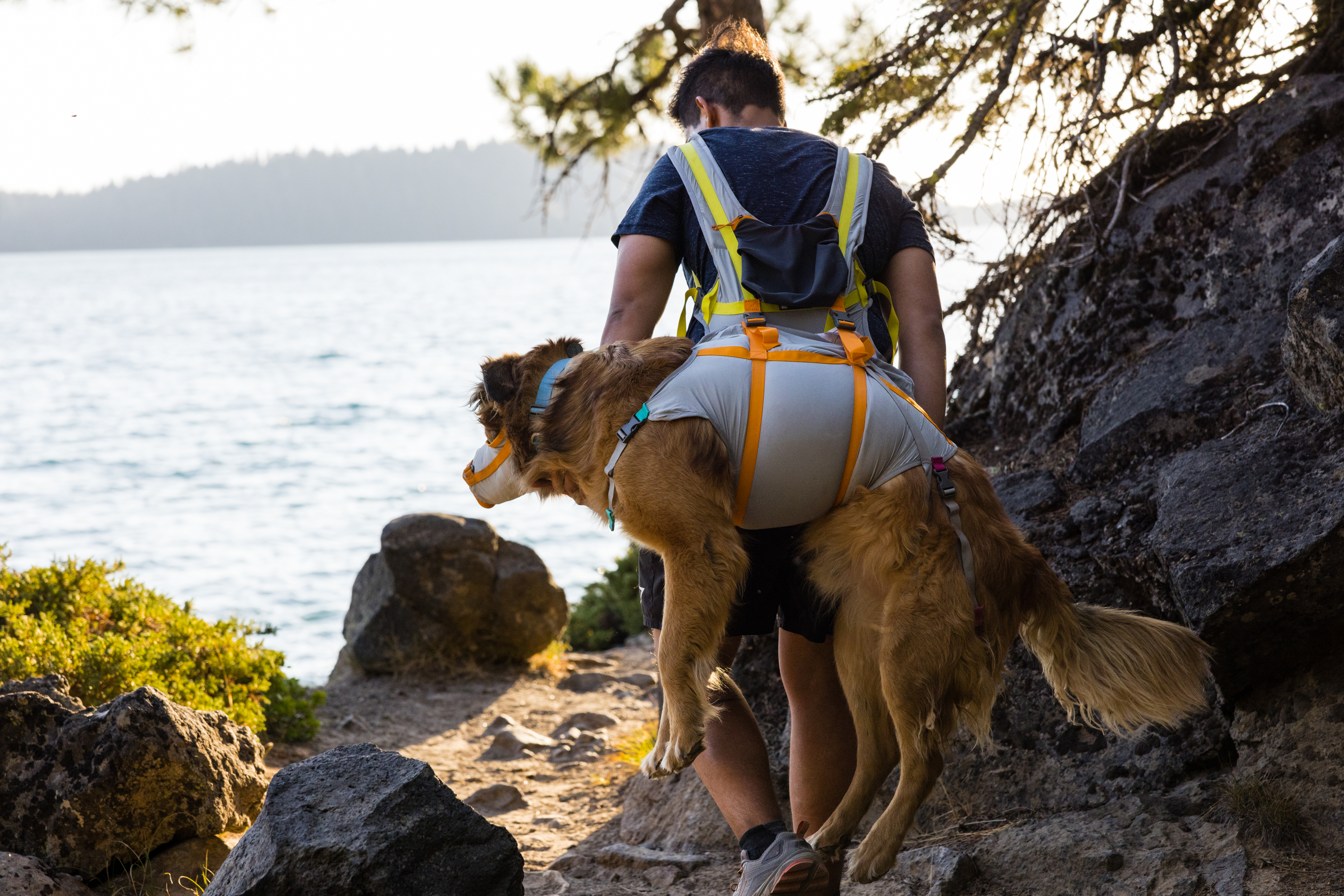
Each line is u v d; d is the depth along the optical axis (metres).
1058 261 4.74
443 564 7.30
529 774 5.43
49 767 3.49
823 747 2.72
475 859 2.55
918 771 2.20
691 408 2.17
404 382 53.47
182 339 88.25
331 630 13.78
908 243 2.63
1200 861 2.71
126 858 3.52
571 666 7.89
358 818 2.51
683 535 2.17
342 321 107.44
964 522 2.25
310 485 26.58
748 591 2.51
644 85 6.93
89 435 36.59
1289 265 3.82
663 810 4.09
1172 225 4.35
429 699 6.88
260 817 2.59
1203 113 4.63
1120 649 2.43
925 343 2.58
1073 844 2.89
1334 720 2.77
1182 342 3.98
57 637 4.63
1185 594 2.75
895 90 5.16
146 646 4.97
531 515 22.66
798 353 2.23
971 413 5.22
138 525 21.78
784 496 2.20
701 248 2.52
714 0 6.37
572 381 2.38
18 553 19.14
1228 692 2.96
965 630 2.19
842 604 2.35
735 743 2.69
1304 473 2.82
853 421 2.17
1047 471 3.99
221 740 3.92
